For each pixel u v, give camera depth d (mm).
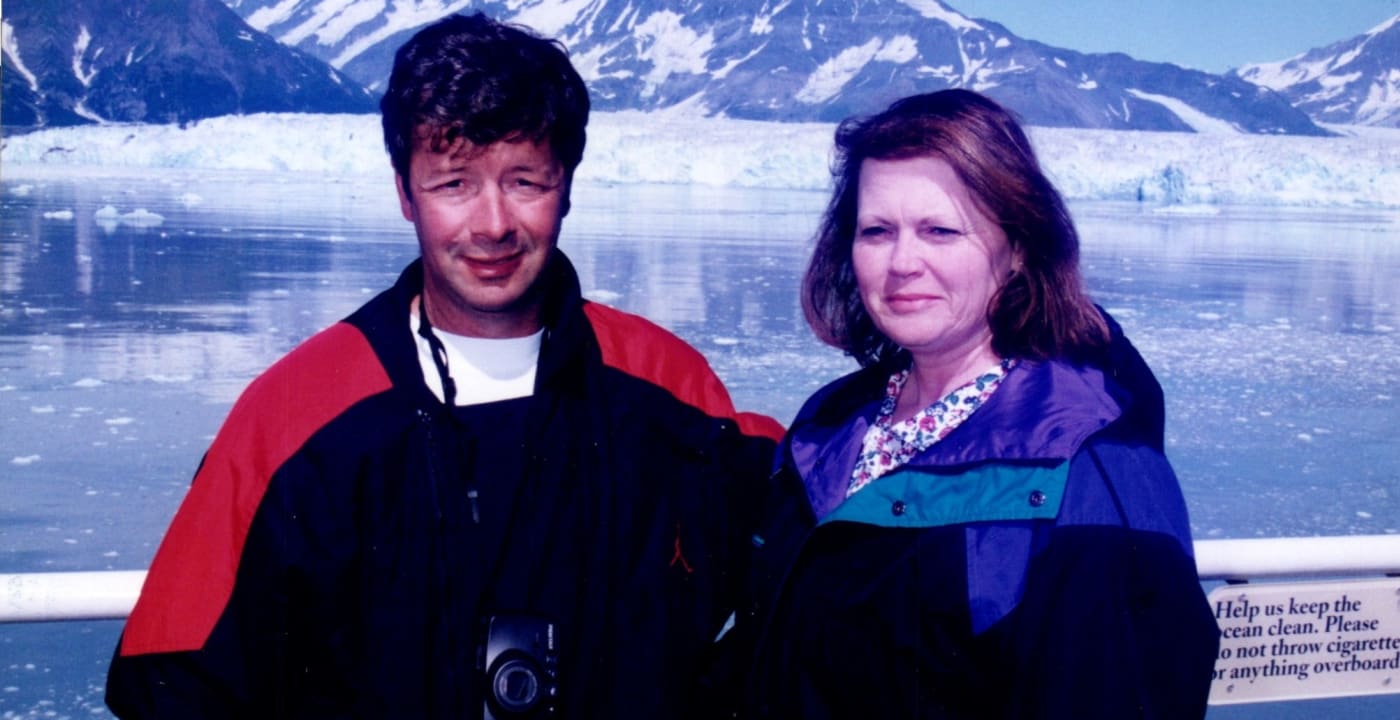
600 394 1209
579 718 1149
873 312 1182
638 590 1178
